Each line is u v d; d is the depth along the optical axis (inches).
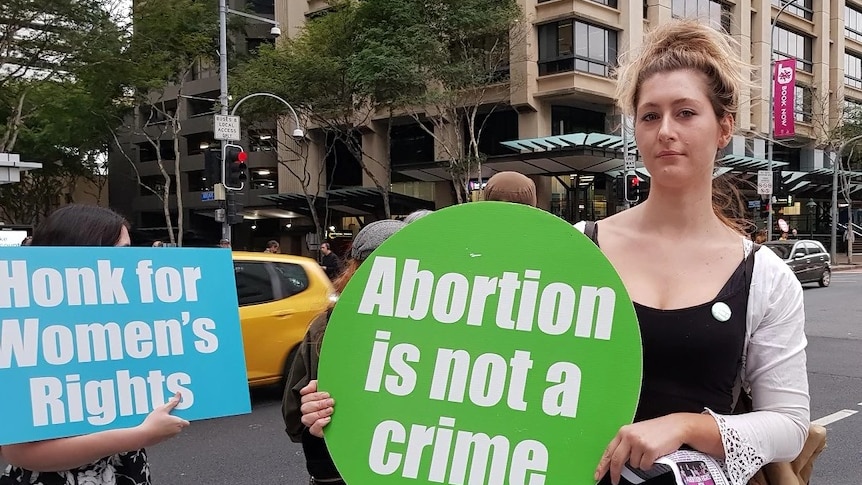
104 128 1140.5
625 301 49.8
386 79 800.3
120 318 67.0
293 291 259.4
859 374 290.2
